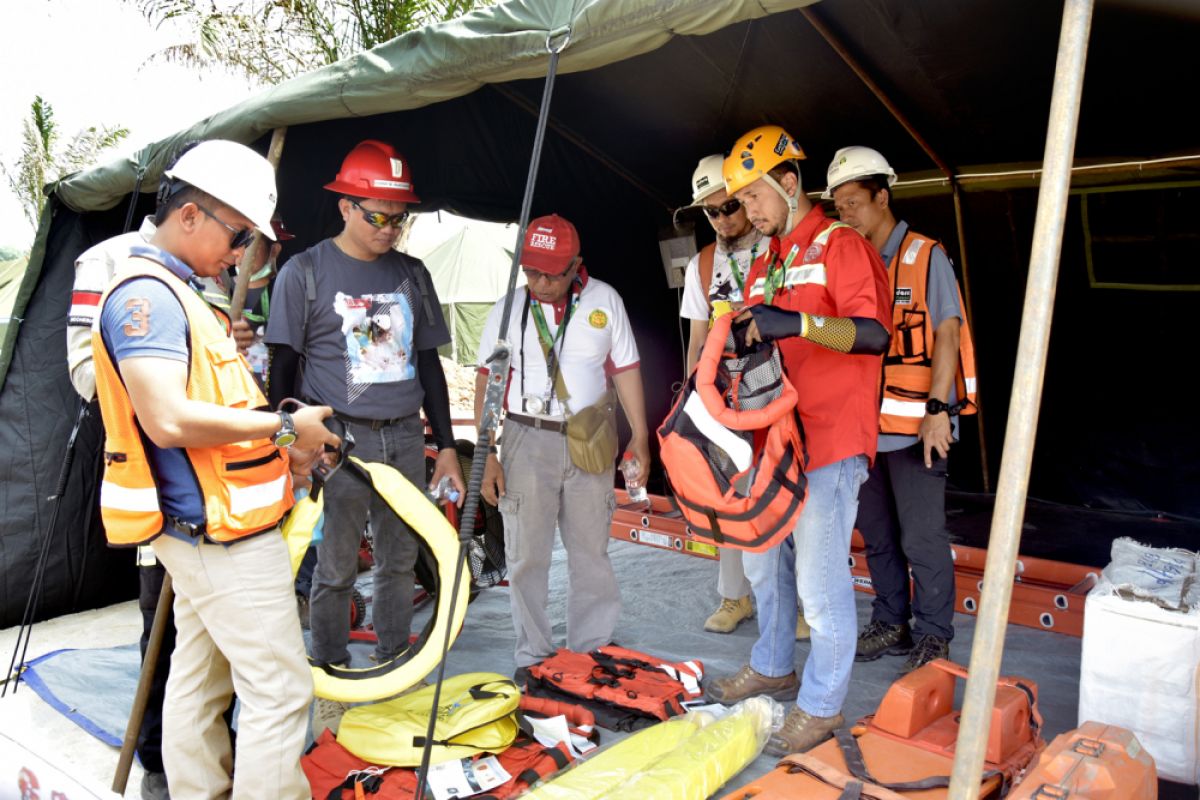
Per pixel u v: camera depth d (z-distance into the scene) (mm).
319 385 3361
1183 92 4215
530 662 3711
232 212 2236
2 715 2305
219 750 2523
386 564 3621
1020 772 2639
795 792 2523
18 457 4719
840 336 2637
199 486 2191
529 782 2734
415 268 3605
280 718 2320
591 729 3133
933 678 2949
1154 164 5246
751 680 3404
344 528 3391
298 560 2512
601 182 5855
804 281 2879
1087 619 2893
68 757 3266
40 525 4789
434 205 5195
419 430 3578
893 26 3805
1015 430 1688
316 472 2596
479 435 2379
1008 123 4852
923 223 6035
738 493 2676
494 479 3729
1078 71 1630
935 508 3623
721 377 2846
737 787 2859
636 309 6324
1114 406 5887
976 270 5996
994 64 4098
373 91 3012
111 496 2219
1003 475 1701
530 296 3660
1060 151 1643
